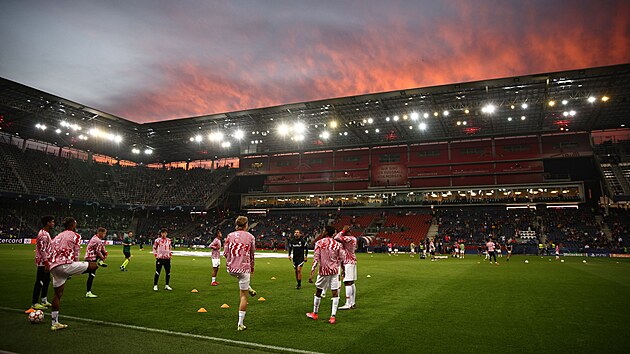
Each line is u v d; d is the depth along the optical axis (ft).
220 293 38.27
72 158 225.35
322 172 221.87
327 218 210.79
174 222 228.84
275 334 22.76
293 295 37.78
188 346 20.24
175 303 32.45
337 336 22.41
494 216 184.24
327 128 187.73
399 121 173.17
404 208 206.49
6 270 54.85
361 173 214.69
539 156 184.34
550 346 20.51
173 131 196.95
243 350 19.69
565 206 174.91
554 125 177.06
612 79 121.39
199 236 207.00
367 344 20.76
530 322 26.04
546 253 149.28
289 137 205.05
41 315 25.35
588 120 168.35
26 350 19.35
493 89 133.80
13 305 30.25
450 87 132.98
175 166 280.72
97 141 213.66
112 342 20.83
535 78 122.93
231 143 222.89
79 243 25.66
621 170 172.04
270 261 92.73
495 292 40.32
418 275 59.26
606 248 142.31
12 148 195.93
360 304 33.04
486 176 192.03
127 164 260.42
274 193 225.56
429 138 200.44
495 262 97.81
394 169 208.64
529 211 184.03
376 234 185.88
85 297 35.01
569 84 126.82
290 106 160.35
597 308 31.19
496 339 21.84
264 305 32.12
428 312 29.48
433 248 128.88
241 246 24.49
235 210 237.86
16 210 178.60
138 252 124.47
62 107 161.38
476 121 172.76
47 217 30.86
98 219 208.44
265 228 208.64
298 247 43.29
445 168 199.11
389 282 49.47
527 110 157.58
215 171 251.39
